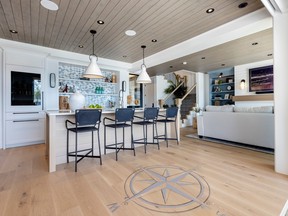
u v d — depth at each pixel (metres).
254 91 6.00
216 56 4.79
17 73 3.87
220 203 1.68
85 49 4.45
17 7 2.52
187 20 3.01
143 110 3.85
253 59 5.29
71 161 2.96
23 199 1.76
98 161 2.94
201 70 7.06
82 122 2.62
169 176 2.31
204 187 2.00
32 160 2.98
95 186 2.04
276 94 2.39
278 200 1.73
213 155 3.23
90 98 5.49
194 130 6.26
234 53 4.54
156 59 4.93
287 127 2.31
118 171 2.49
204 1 2.46
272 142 3.28
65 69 5.04
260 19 2.73
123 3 2.47
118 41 3.95
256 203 1.68
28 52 3.97
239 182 2.12
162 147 3.86
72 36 3.62
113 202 1.71
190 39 3.87
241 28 2.99
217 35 3.32
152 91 8.20
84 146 3.15
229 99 7.07
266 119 3.34
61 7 2.54
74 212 1.55
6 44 3.72
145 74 4.04
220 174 2.36
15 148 3.78
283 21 2.30
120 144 3.61
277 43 2.35
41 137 4.21
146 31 3.43
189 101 8.39
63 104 4.71
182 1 2.45
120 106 5.83
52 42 3.95
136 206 1.64
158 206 1.64
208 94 7.82
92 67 3.27
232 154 3.28
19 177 2.28
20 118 3.93
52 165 2.49
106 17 2.85
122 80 5.90
